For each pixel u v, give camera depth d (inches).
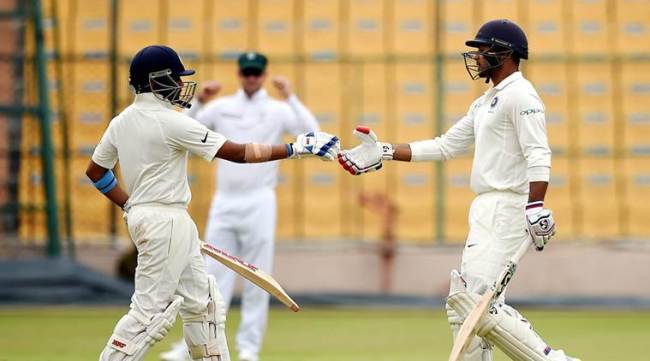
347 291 1973.4
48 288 1860.2
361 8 2159.2
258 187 1142.3
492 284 781.9
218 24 2154.3
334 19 2156.7
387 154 859.4
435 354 1195.9
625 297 1945.1
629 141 2097.7
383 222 2004.2
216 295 786.8
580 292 1961.1
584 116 2106.3
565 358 773.9
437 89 2105.1
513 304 1888.5
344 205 2055.9
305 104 2114.9
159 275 754.2
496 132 796.6
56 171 2063.2
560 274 1961.1
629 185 2076.8
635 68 2112.5
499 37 800.3
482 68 810.8
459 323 798.5
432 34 2154.3
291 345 1298.0
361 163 855.1
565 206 2069.4
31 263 1875.0
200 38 2150.6
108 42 2127.2
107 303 1847.9
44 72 1936.5
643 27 2155.5
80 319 1628.9
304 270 1978.3
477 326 751.7
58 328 1497.3
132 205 763.4
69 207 1980.8
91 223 2038.6
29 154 2009.1
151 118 754.8
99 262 1993.1
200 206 2030.0
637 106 2108.8
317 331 1482.5
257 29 2153.1
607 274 1966.0
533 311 1829.5
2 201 2010.3
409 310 1836.9
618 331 1473.9
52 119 2094.0
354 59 2117.4
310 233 2049.7
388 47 2149.4
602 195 2075.5
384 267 1974.7
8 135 2023.9
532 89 792.9
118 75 2094.0
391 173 2057.1
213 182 2034.9
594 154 2090.3
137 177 757.9
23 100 2041.1
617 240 2018.9
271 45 2149.4
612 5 2159.2
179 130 752.3
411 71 2112.5
